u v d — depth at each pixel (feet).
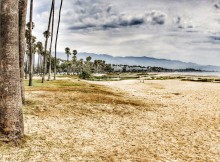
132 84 160.76
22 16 47.06
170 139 36.60
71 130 38.40
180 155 29.99
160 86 141.38
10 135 28.73
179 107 67.05
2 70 28.32
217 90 112.98
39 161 25.84
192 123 47.75
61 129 38.37
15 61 28.73
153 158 28.68
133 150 31.24
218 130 42.39
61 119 45.01
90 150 30.35
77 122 43.91
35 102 59.21
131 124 45.34
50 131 36.60
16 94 29.07
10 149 27.58
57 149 29.66
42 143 30.96
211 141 35.96
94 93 90.12
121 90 112.98
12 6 28.22
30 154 27.22
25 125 38.17
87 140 34.19
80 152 29.43
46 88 98.43
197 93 101.40
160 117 53.11
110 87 130.11
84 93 87.25
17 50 29.04
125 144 33.53
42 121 41.98
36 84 117.60
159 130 41.83
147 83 169.99
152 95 94.53
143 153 30.30
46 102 60.95
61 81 158.71
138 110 60.18
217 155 30.30
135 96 89.35
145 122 47.67
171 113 58.13
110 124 44.37
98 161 27.02
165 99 83.25
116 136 37.11
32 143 30.37
